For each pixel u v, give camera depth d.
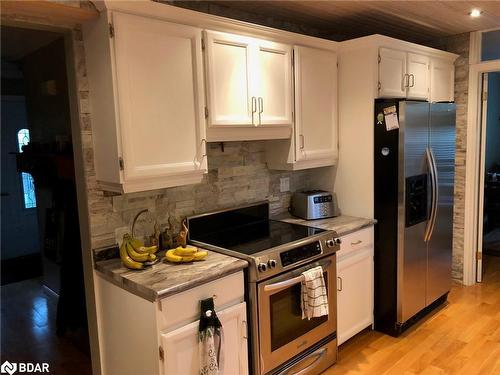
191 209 2.61
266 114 2.53
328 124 3.01
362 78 2.94
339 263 2.69
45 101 2.66
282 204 3.23
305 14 2.94
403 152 2.79
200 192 2.65
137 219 2.33
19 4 1.75
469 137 3.73
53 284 3.44
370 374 2.55
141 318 1.88
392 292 2.97
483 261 4.62
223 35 2.25
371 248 2.99
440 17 3.10
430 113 3.02
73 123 2.14
